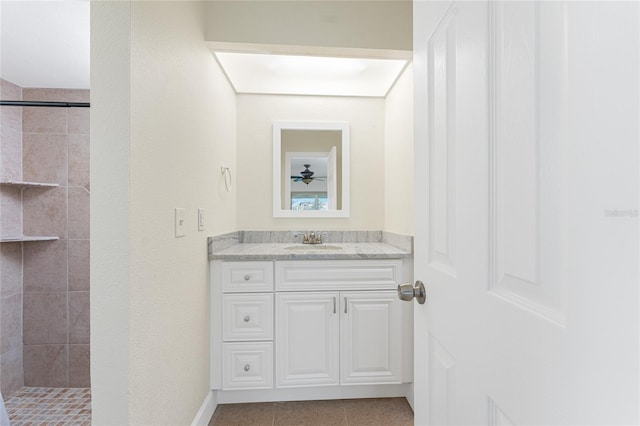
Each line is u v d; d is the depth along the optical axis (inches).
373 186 99.1
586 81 12.7
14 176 83.7
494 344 19.4
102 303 37.1
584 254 12.8
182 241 53.6
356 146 98.7
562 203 14.1
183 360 54.0
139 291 39.4
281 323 70.9
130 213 37.5
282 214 97.3
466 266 22.7
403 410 69.9
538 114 15.6
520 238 17.1
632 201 10.9
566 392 13.8
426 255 30.5
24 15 57.9
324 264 71.7
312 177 99.0
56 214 86.3
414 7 33.4
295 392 73.4
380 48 69.7
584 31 12.8
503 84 18.6
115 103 37.2
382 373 72.4
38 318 85.3
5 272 80.7
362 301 72.2
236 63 82.8
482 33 20.5
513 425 17.6
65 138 87.0
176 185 51.0
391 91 91.7
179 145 52.1
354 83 93.2
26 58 72.8
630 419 11.1
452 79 25.3
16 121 84.4
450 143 25.6
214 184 72.6
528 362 16.4
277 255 70.5
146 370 41.2
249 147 96.9
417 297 31.6
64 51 70.1
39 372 85.0
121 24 37.3
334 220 98.9
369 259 72.2
